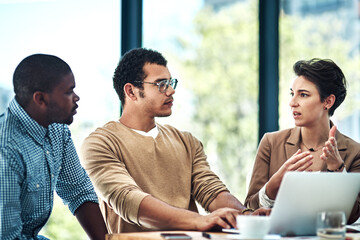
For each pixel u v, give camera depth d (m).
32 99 1.76
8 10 3.15
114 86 2.21
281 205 1.45
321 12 3.35
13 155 1.67
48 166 1.84
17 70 1.78
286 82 3.17
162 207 1.75
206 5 3.73
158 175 2.07
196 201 2.18
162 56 2.19
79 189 2.00
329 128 2.25
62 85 1.80
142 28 2.97
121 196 1.82
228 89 3.71
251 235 1.36
